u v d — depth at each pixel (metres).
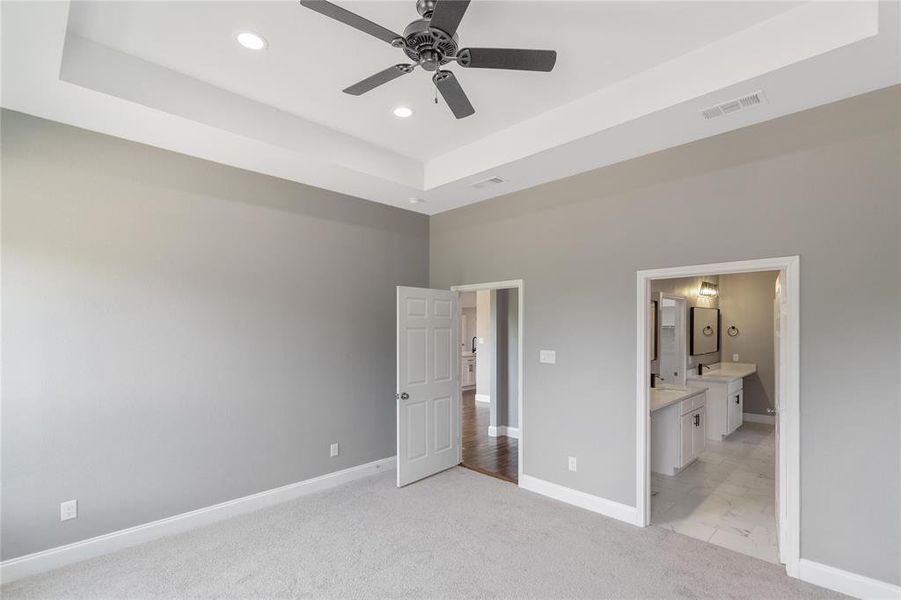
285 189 3.83
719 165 2.98
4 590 2.49
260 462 3.63
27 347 2.66
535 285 4.04
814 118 2.61
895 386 2.35
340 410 4.20
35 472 2.67
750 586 2.54
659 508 3.62
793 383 2.64
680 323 5.61
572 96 2.90
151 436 3.09
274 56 2.46
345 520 3.40
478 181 3.84
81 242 2.84
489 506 3.67
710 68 2.36
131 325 3.03
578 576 2.65
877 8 1.75
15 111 2.62
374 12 2.13
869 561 2.41
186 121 2.70
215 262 3.42
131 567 2.74
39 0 1.67
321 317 4.07
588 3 2.03
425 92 2.84
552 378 3.89
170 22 2.18
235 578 2.63
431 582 2.59
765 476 4.35
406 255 4.83
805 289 2.63
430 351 4.48
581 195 3.71
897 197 2.36
